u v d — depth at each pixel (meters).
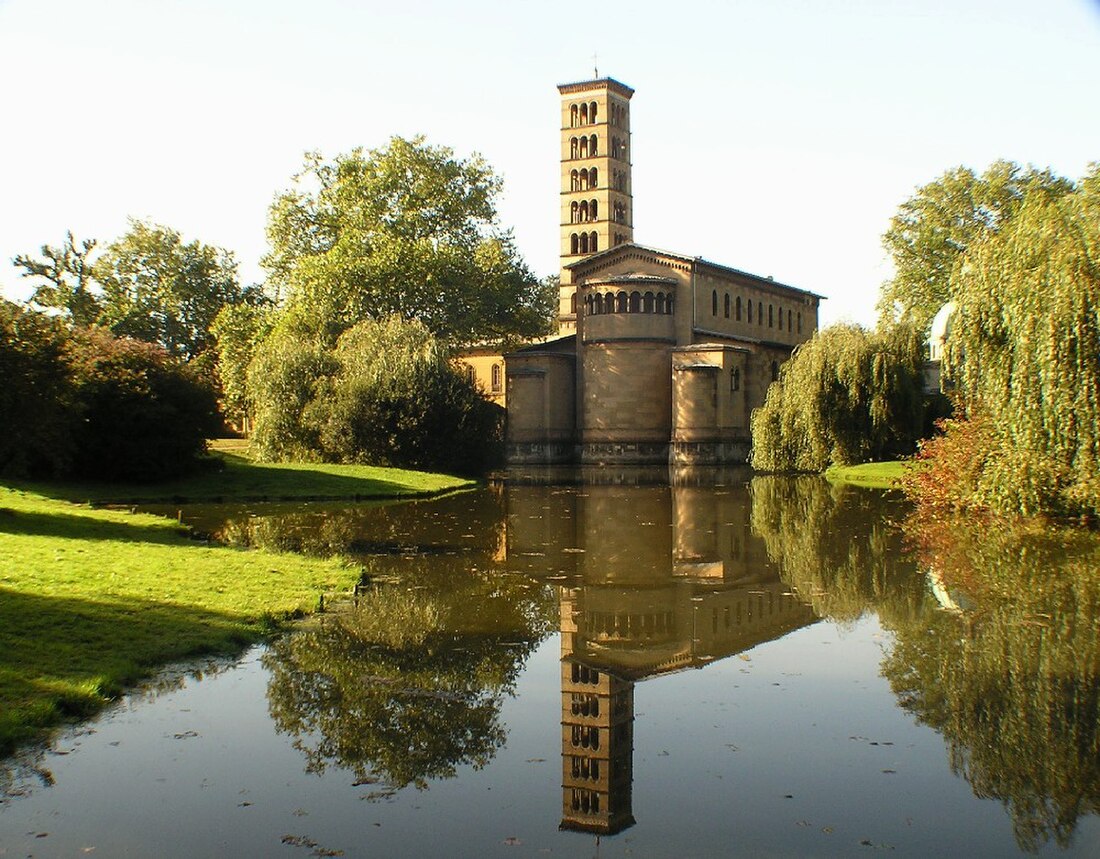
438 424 66.19
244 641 19.08
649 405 89.00
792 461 65.75
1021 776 13.07
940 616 21.98
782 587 25.83
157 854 10.84
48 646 16.92
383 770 13.41
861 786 12.80
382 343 69.31
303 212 94.12
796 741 14.46
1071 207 31.73
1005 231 33.34
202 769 13.24
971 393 34.59
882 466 63.53
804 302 121.44
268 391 68.19
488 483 63.03
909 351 63.56
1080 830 11.49
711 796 12.56
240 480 52.78
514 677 17.75
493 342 108.94
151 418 48.50
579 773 13.34
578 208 107.88
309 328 83.19
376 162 93.31
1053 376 29.53
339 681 17.23
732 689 17.02
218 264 123.81
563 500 50.44
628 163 110.38
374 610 22.53
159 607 20.28
